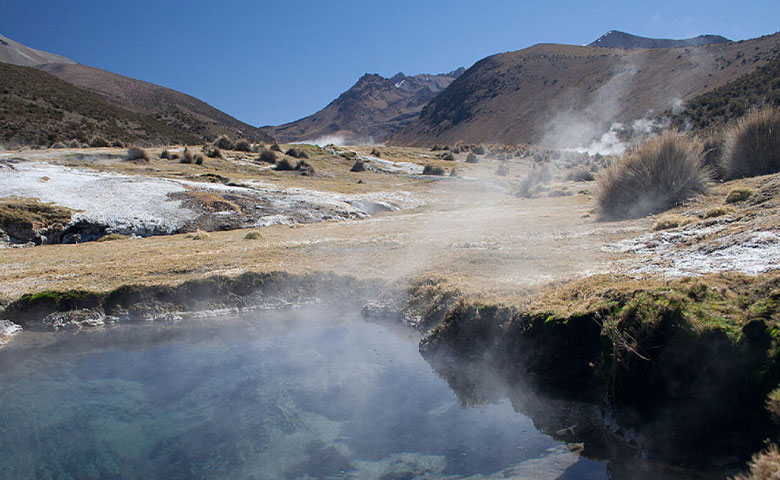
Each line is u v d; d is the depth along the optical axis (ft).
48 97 273.33
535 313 26.48
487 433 19.89
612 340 20.33
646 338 19.08
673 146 57.06
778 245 28.22
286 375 27.40
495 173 225.97
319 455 18.10
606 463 17.08
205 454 18.44
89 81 536.42
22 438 20.08
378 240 63.05
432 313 35.09
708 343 17.72
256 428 20.74
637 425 18.19
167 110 450.71
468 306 31.07
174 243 73.77
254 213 106.32
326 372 27.84
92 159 152.35
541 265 39.27
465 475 16.47
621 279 27.86
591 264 36.83
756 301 18.72
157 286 44.04
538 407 22.57
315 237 72.02
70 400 24.31
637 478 15.97
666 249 36.91
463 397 24.04
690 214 47.88
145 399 24.30
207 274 47.01
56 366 30.30
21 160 130.72
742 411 16.01
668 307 19.45
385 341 34.14
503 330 28.14
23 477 16.96
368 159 243.60
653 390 18.29
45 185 102.73
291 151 221.46
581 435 19.35
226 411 22.62
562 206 89.56
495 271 39.78
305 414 22.03
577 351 23.62
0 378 27.99
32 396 24.97
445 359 29.55
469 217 87.10
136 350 33.78
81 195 100.48
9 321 39.83
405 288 41.24
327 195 131.95
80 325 39.91
